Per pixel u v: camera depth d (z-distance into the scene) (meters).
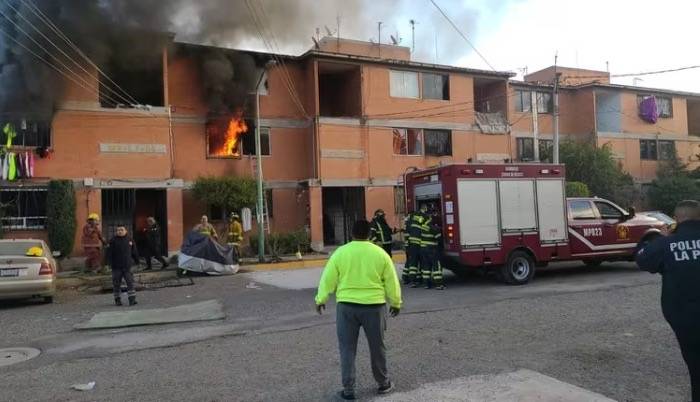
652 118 33.78
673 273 3.81
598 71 37.91
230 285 13.02
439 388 4.95
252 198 20.39
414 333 7.22
